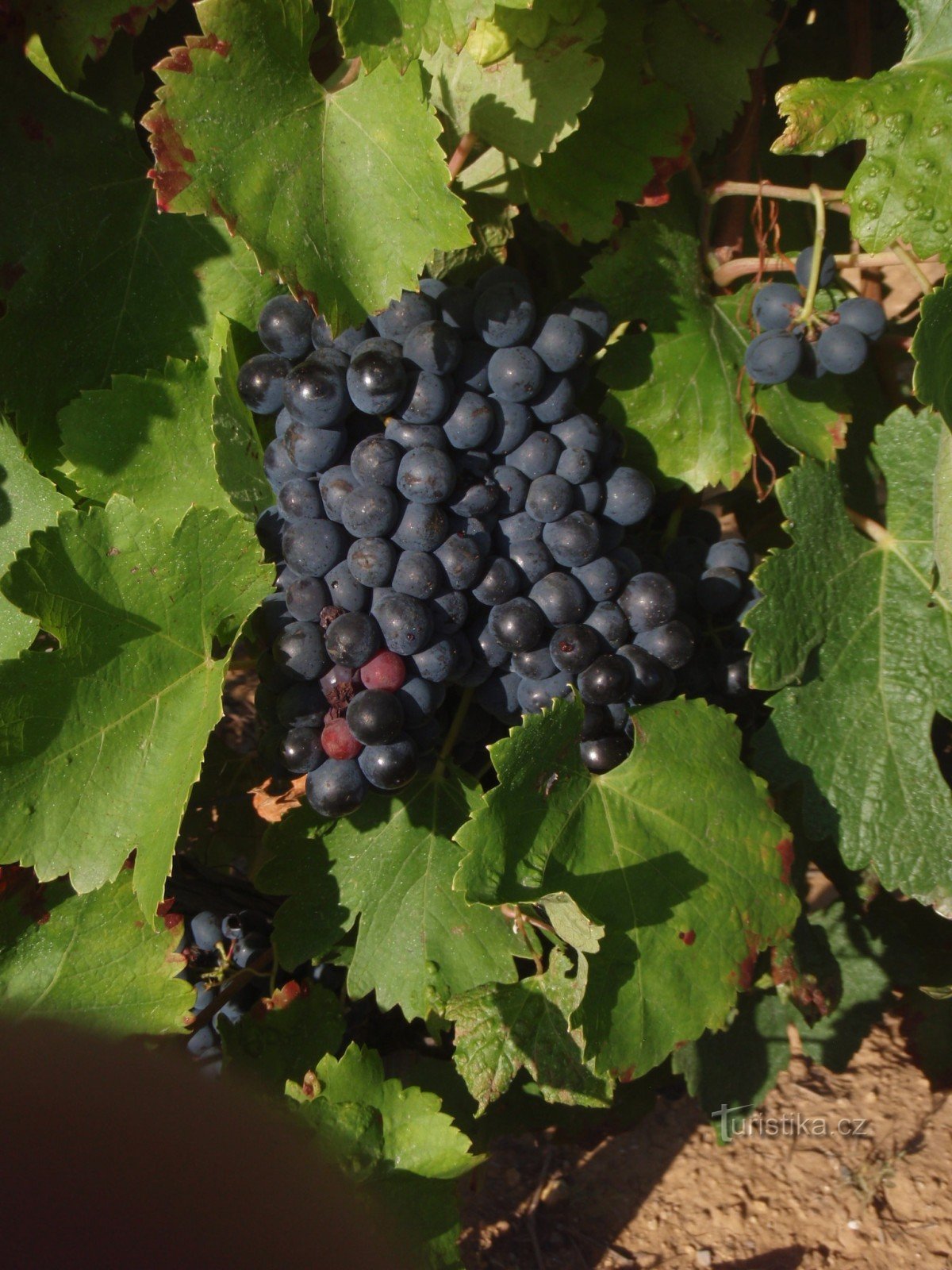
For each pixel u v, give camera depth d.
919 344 0.57
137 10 0.58
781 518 0.72
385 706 0.56
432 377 0.56
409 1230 0.59
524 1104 0.72
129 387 0.60
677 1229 0.76
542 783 0.58
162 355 0.61
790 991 0.67
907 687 0.63
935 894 0.63
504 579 0.57
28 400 0.60
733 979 0.60
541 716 0.57
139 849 0.56
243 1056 0.63
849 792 0.63
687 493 0.66
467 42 0.59
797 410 0.64
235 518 0.56
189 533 0.56
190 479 0.60
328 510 0.57
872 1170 0.77
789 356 0.60
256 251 0.55
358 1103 0.60
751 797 0.61
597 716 0.59
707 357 0.64
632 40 0.63
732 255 0.66
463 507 0.57
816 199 0.61
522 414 0.58
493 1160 0.79
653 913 0.59
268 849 0.62
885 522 0.67
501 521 0.58
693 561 0.65
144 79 0.61
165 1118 0.21
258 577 0.57
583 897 0.59
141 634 0.56
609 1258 0.75
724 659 0.64
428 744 0.60
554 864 0.58
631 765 0.60
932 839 0.63
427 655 0.57
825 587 0.63
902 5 0.58
